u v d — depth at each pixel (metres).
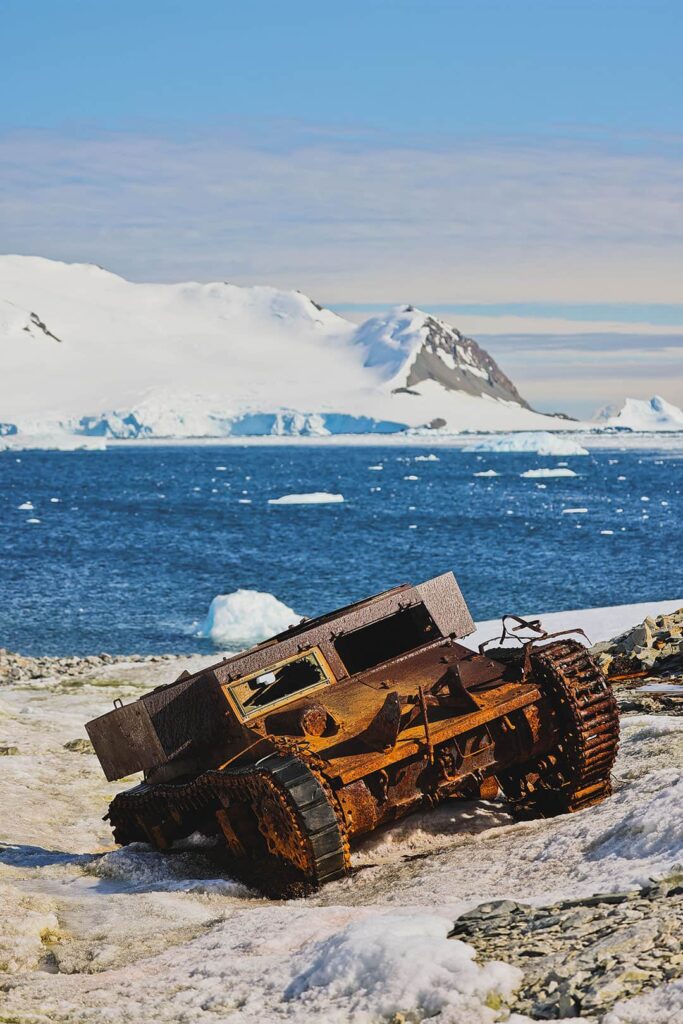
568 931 7.46
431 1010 6.68
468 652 13.13
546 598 62.12
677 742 13.89
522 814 12.54
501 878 9.63
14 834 16.62
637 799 10.70
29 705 29.83
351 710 11.95
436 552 87.19
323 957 7.59
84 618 58.00
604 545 90.19
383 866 11.06
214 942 8.98
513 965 7.05
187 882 11.93
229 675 12.54
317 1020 6.68
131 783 20.45
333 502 151.38
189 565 81.44
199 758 12.85
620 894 7.95
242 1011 7.17
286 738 11.45
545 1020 6.31
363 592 67.38
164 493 179.00
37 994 8.22
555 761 12.22
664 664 22.42
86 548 93.69
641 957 6.79
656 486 184.38
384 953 7.26
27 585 70.88
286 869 11.18
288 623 53.31
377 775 11.09
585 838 9.93
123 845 15.17
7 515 132.38
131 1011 7.52
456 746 11.48
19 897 11.20
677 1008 6.01
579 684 11.91
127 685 33.09
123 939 9.86
